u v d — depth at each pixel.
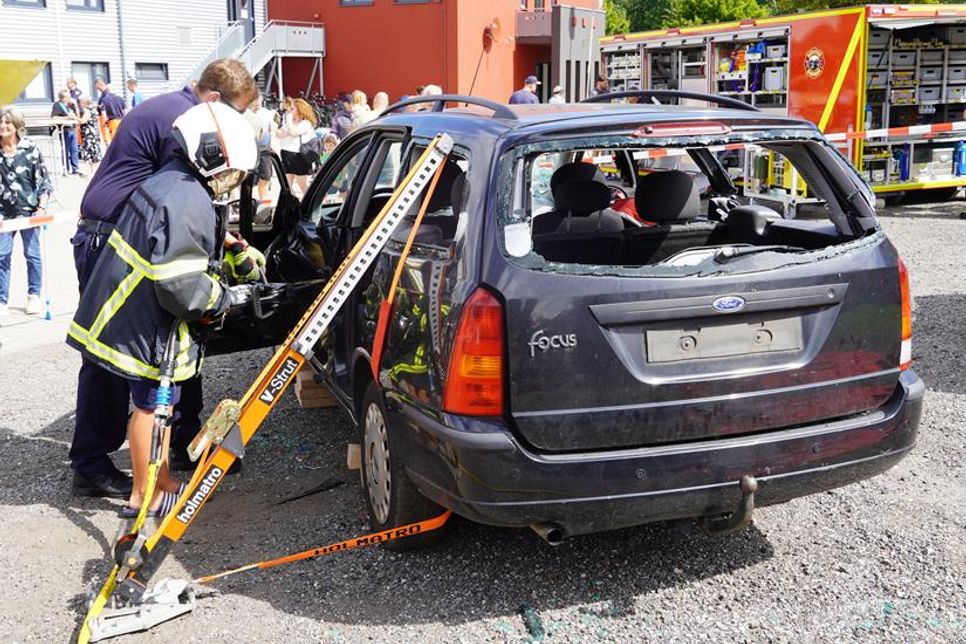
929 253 10.92
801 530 4.20
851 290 3.51
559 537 3.35
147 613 3.53
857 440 3.52
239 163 3.91
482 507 3.26
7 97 9.25
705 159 5.82
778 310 3.42
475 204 3.37
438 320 3.38
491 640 3.40
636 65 17.72
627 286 3.27
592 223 4.43
